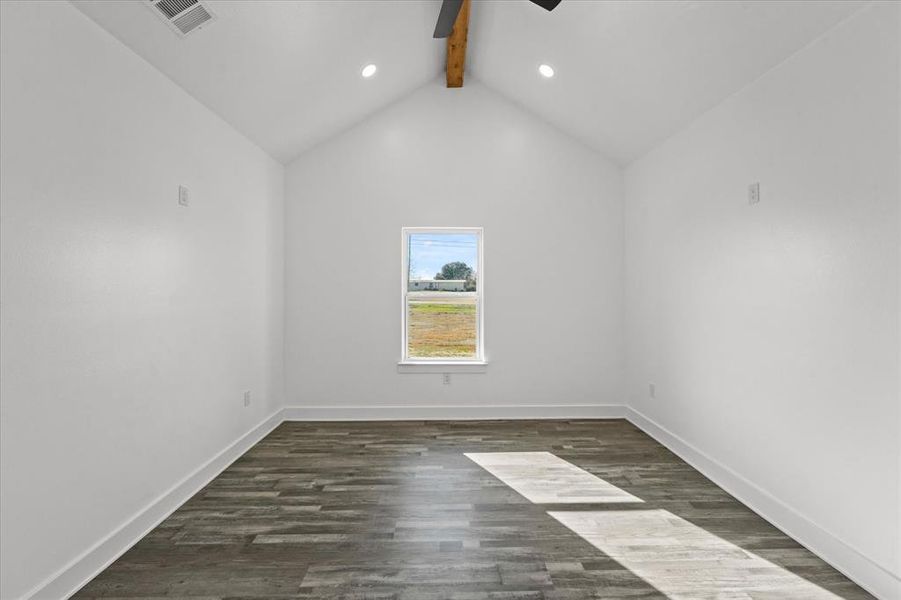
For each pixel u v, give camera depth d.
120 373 2.32
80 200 2.07
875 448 1.97
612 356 4.75
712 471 3.15
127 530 2.32
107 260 2.23
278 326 4.50
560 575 2.08
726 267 3.03
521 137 4.73
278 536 2.41
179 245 2.86
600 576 2.07
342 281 4.68
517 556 2.22
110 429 2.24
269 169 4.29
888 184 1.91
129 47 2.38
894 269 1.89
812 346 2.31
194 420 3.01
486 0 3.49
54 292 1.93
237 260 3.65
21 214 1.78
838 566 2.12
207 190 3.20
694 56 2.85
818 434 2.26
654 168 4.07
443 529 2.48
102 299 2.20
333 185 4.67
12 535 1.74
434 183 4.70
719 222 3.10
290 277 4.65
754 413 2.74
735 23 2.47
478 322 4.82
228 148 3.51
